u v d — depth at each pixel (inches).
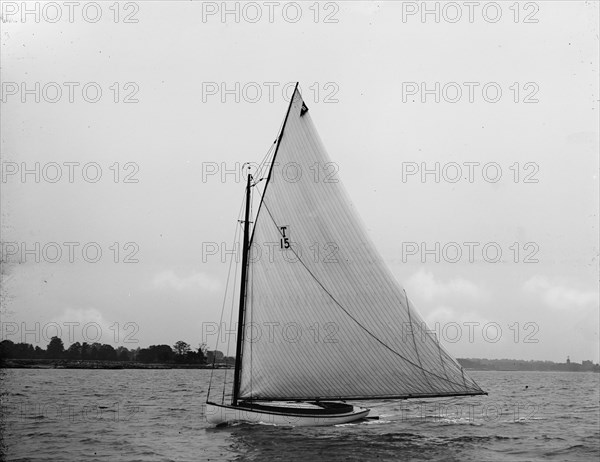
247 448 1077.8
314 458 1003.9
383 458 1014.4
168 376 4109.3
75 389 2452.0
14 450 1085.8
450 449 1095.0
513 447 1123.3
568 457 1039.6
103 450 1079.0
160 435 1205.1
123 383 3041.3
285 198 1247.5
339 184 1223.5
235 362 1266.0
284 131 1251.2
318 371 1222.3
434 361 1191.6
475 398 2406.5
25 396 2054.6
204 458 1005.8
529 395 2501.2
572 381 3949.3
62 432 1266.0
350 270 1218.0
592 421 1482.5
